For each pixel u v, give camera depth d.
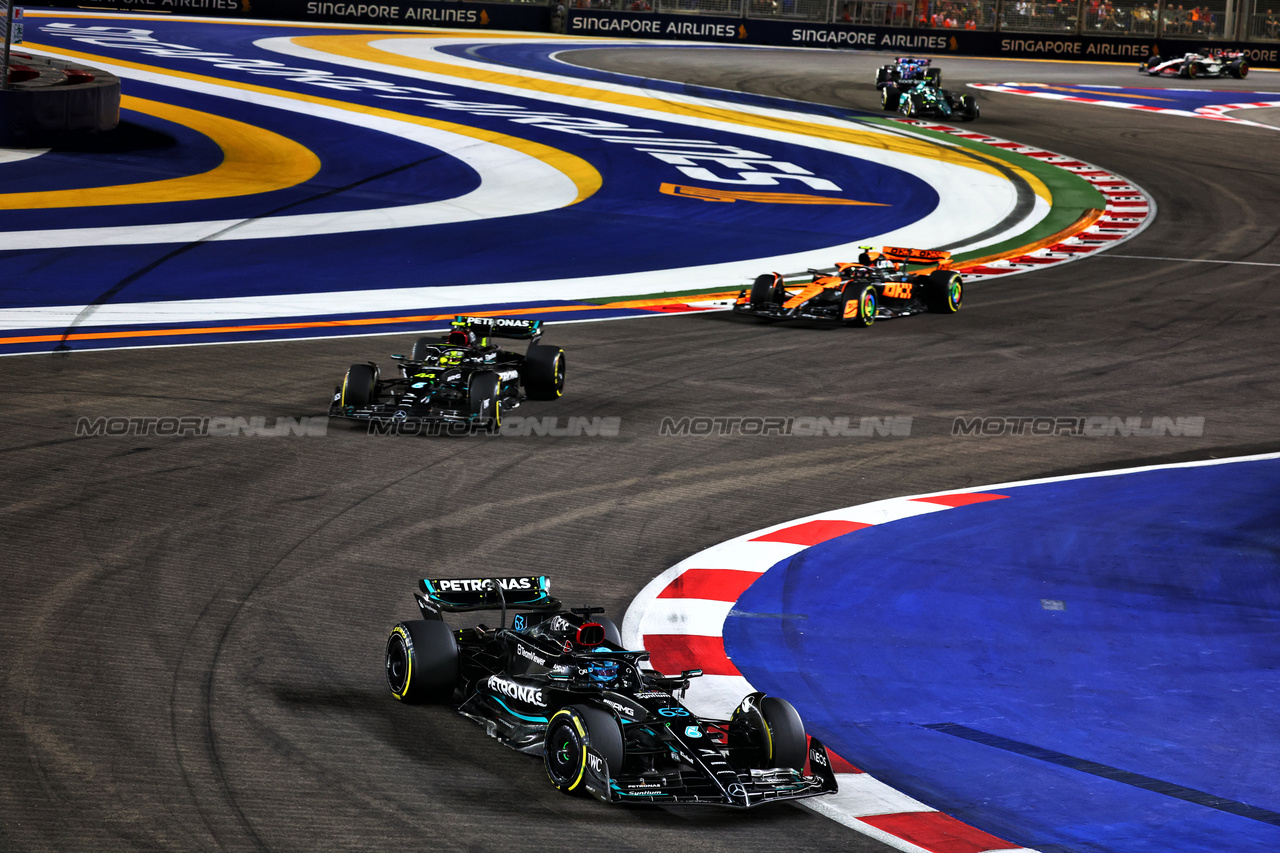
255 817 27.66
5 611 38.41
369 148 155.00
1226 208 145.62
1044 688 38.44
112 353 74.81
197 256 105.44
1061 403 73.12
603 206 134.38
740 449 61.72
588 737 28.89
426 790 29.52
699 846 27.64
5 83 141.75
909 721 35.66
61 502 48.59
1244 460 63.69
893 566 48.03
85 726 31.53
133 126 156.25
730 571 46.53
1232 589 47.31
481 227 123.00
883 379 76.88
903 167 160.12
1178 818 30.19
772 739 29.98
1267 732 35.75
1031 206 143.50
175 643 37.16
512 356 68.75
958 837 28.75
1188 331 93.88
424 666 33.69
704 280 107.44
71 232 109.88
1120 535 52.44
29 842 25.92
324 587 42.41
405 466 56.16
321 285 99.00
